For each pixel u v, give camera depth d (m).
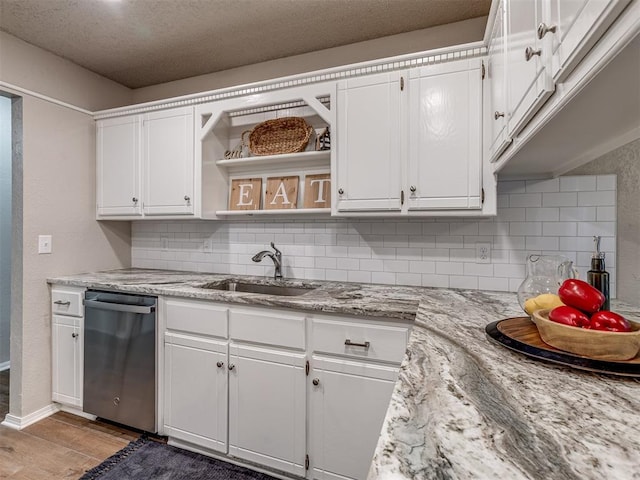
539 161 1.47
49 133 2.29
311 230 2.30
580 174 1.71
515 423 0.55
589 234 1.70
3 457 1.81
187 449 1.88
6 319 3.07
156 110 2.38
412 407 0.61
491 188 1.64
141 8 1.88
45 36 2.13
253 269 2.47
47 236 2.28
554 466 0.45
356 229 2.19
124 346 2.01
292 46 2.26
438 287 2.01
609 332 0.76
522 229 1.83
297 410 1.61
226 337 1.76
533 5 0.90
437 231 2.01
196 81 2.68
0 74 2.05
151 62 2.47
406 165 1.77
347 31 2.10
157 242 2.80
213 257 2.59
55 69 2.34
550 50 0.78
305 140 2.14
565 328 0.81
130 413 1.99
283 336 1.63
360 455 1.49
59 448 1.89
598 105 0.80
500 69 1.35
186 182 2.28
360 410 1.49
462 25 2.01
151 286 1.99
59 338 2.25
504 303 1.54
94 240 2.59
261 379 1.68
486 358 0.84
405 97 1.77
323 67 2.31
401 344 1.44
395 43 2.14
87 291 2.15
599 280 1.28
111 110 2.50
